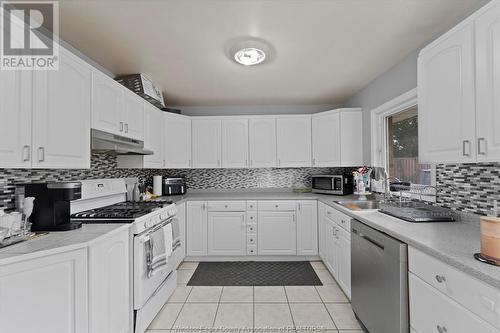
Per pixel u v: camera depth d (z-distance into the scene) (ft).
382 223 5.39
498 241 3.20
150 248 6.39
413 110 7.97
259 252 10.89
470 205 5.39
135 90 8.45
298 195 11.38
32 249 3.99
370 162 9.92
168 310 7.17
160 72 8.46
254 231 10.91
